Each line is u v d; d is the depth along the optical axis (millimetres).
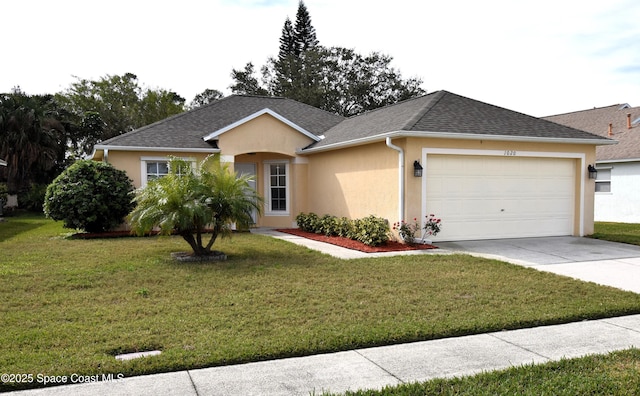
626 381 3742
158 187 9086
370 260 9211
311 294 6539
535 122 13266
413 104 13992
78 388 3635
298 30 49219
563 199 13180
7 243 11789
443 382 3740
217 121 16609
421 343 4711
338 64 42594
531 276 7785
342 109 41781
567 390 3604
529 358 4297
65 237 13086
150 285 7059
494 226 12344
